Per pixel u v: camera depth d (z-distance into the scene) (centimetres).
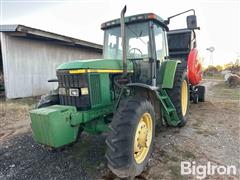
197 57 600
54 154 308
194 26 401
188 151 316
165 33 409
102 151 315
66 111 229
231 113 567
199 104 700
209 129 425
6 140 373
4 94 852
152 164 276
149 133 273
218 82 1783
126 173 217
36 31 760
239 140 363
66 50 1009
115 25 367
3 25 698
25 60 812
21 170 263
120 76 301
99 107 270
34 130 231
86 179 242
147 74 341
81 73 250
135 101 247
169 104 371
